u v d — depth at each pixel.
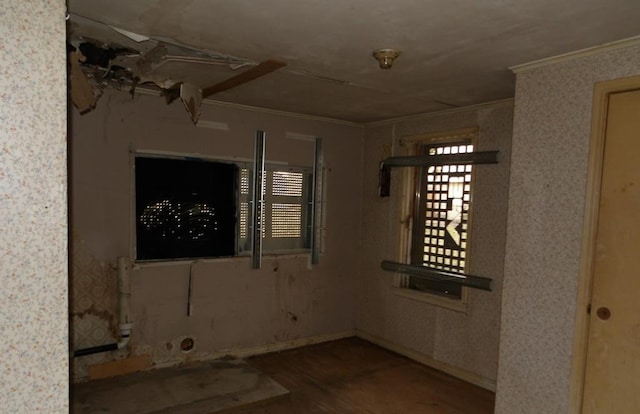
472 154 3.41
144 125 3.27
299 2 1.65
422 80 2.73
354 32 1.95
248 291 3.83
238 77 2.74
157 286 3.38
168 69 2.58
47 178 0.88
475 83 2.77
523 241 2.34
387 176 4.20
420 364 3.80
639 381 1.90
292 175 4.11
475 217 3.43
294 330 4.15
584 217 2.08
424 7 1.66
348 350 4.12
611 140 2.00
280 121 3.94
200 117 3.50
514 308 2.38
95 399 2.85
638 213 1.91
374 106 3.57
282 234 4.09
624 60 1.95
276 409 2.91
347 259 4.48
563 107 2.18
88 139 3.05
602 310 2.02
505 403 2.41
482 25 1.82
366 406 2.99
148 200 3.34
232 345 3.78
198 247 3.58
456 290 3.68
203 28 1.94
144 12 1.78
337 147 4.34
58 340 0.90
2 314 0.84
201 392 3.02
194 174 3.54
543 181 2.25
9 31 0.83
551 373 2.21
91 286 3.11
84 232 3.07
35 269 0.87
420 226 3.98
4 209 0.84
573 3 1.58
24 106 0.85
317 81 2.81
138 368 3.32
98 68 2.51
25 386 0.87
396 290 4.09
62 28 0.89
